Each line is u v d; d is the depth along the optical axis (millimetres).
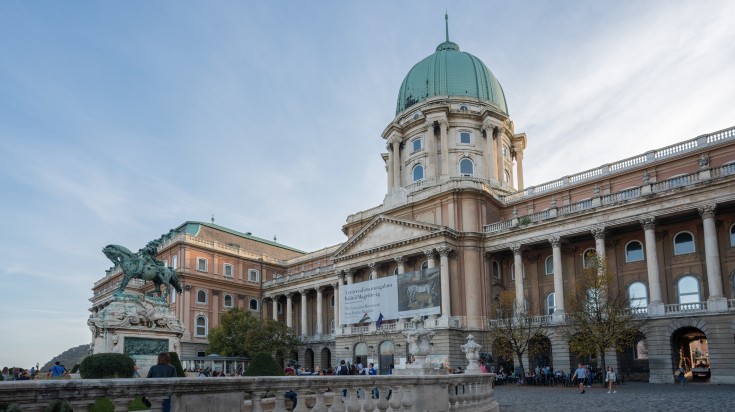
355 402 11758
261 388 9602
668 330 48188
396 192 74062
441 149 80312
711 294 46625
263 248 97625
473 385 17984
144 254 31203
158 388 8039
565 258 61000
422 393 13922
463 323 61719
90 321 28078
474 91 85688
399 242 66312
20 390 6641
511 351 55594
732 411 22281
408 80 90000
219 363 67500
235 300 86062
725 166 47812
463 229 65562
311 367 81625
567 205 58312
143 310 29125
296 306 90938
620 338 45875
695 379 50562
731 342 44750
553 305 60969
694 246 51938
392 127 87000
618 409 24141
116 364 23984
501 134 83812
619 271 56219
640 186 52906
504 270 66688
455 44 95438
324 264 90438
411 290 62219
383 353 65500
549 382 49656
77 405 7191
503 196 71000
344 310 67875
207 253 83750
